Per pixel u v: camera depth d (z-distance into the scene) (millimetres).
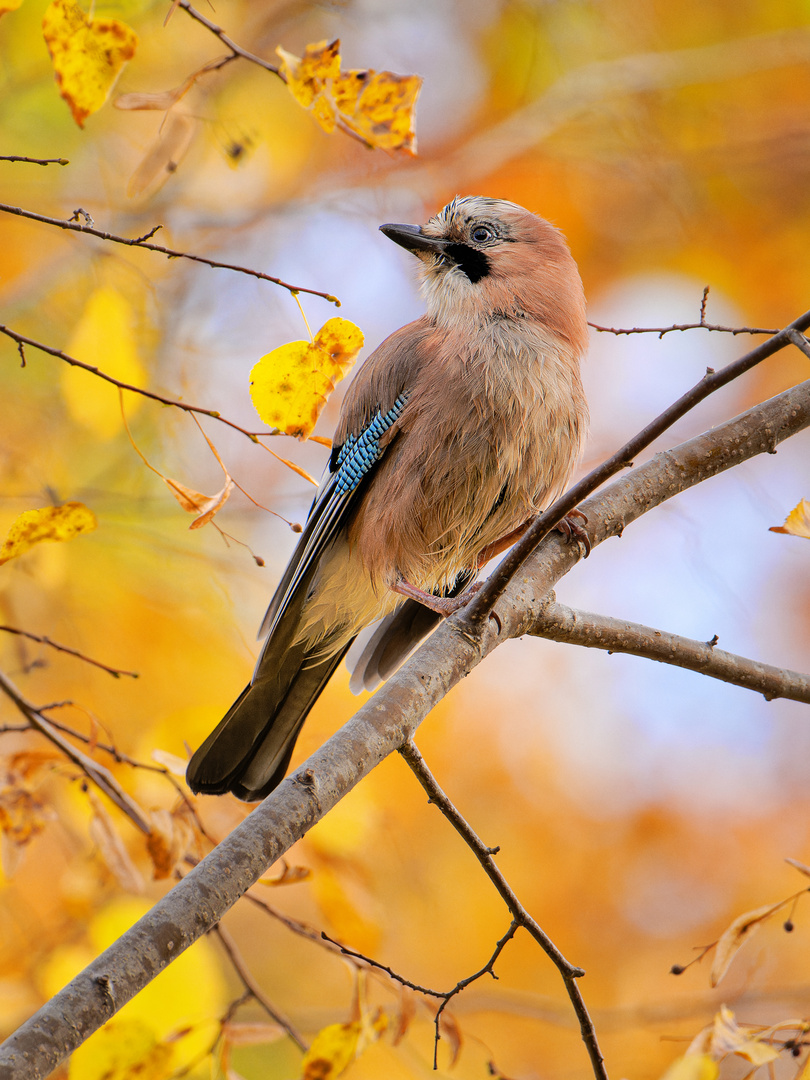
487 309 7180
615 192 12766
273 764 7031
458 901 10492
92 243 8586
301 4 10875
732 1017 4914
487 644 5289
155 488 9328
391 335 7617
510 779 11109
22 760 5961
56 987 6688
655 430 4617
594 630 5699
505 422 6863
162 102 5188
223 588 8914
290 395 4988
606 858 11008
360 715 4762
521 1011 8789
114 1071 5109
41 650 8031
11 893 7891
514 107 12477
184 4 4945
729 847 11172
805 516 5348
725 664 5812
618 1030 8914
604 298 12555
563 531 5895
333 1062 5258
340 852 6949
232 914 9984
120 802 5891
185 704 9000
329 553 7430
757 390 12414
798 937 10695
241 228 10922
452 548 7234
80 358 6254
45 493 8055
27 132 9906
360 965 5762
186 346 9773
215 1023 5570
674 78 12375
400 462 7051
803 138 12695
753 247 12711
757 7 12445
